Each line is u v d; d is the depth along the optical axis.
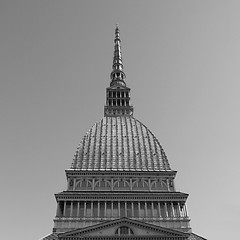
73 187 87.25
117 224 71.25
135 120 109.38
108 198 82.06
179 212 81.62
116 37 145.75
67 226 77.00
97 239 69.31
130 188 88.12
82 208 80.88
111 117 110.56
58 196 81.38
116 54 139.25
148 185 89.25
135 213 80.75
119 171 90.44
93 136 101.44
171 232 70.50
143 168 93.38
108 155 95.81
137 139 101.19
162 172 91.75
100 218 78.69
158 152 98.12
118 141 100.00
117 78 128.38
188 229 78.81
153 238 69.94
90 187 87.69
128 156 96.00
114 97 119.94
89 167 92.38
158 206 82.06
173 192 85.56
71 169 90.88
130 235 69.81
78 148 97.56
